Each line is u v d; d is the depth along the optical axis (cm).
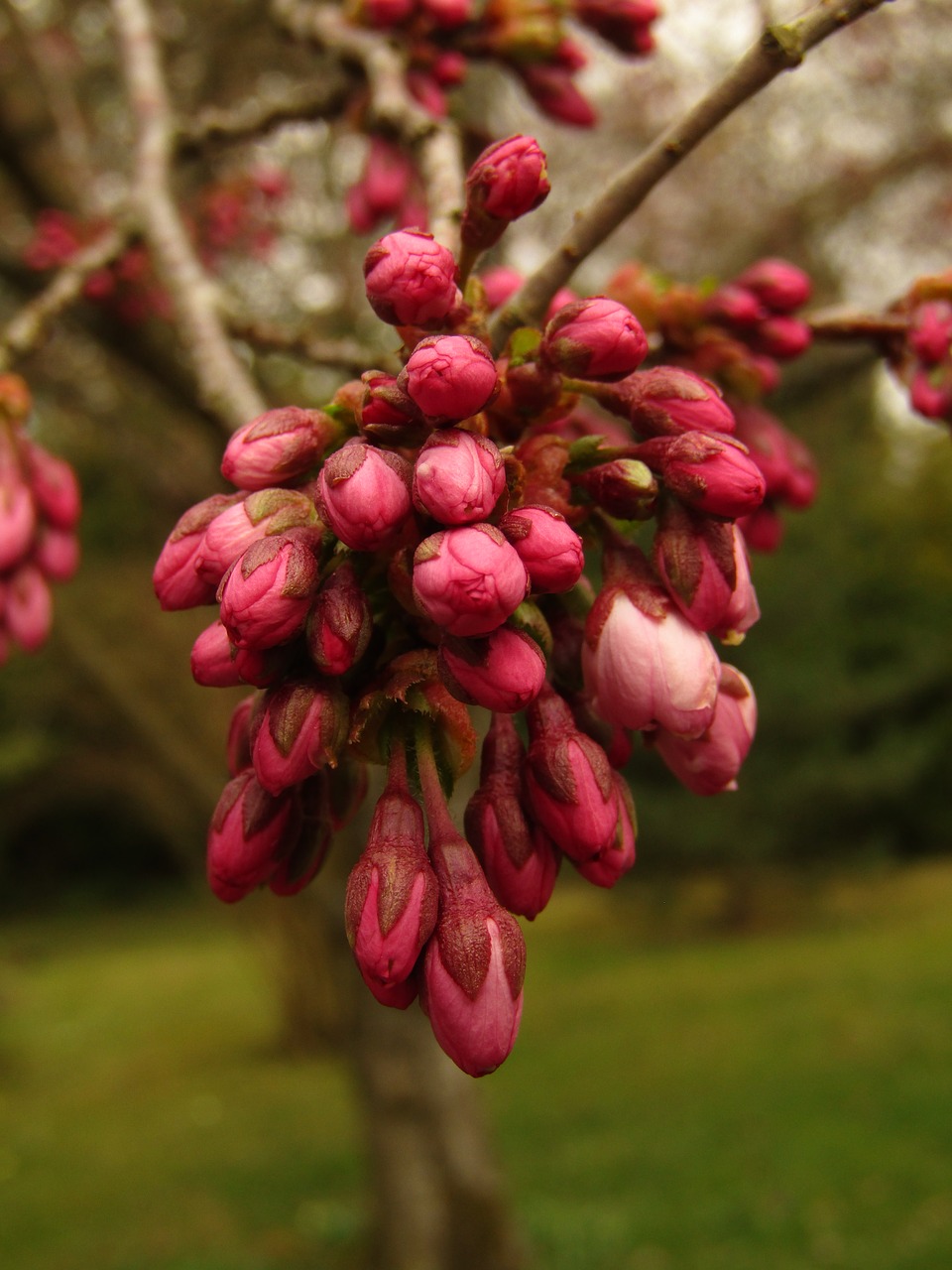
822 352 267
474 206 117
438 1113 518
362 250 538
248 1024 1216
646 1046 968
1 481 174
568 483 113
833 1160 682
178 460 457
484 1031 94
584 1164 719
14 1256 660
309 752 100
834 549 1414
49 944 1927
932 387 164
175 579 108
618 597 108
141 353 361
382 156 202
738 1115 777
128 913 2159
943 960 1149
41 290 363
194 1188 745
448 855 100
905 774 1430
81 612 1087
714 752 114
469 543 92
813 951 1280
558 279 119
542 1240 608
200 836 973
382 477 95
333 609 98
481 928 96
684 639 106
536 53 219
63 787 1683
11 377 179
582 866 107
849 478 1430
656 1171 695
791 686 1388
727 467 105
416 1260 509
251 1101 943
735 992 1125
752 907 1536
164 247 209
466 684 96
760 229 601
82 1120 933
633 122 654
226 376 189
